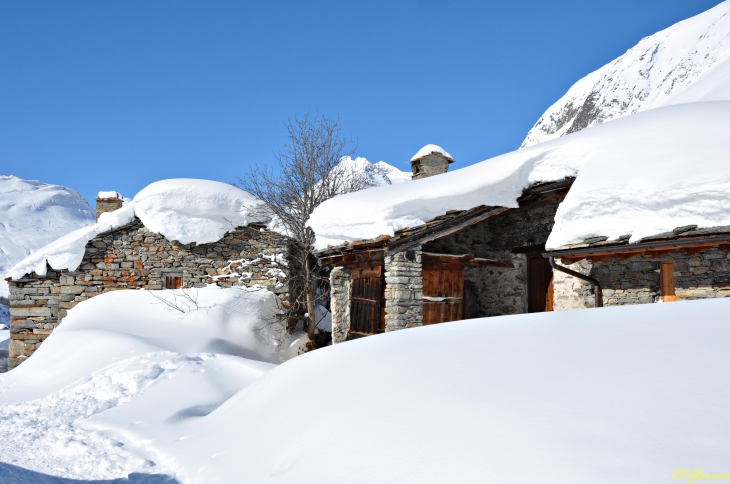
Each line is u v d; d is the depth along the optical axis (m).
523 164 9.48
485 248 11.92
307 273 14.80
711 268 7.37
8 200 113.81
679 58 103.00
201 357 10.06
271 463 3.31
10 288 14.16
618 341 3.12
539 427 2.38
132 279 14.55
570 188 8.58
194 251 14.95
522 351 3.33
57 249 14.14
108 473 4.39
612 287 8.42
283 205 16.42
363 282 10.96
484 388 2.91
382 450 2.70
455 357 3.51
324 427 3.26
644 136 8.43
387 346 4.30
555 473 2.07
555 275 9.48
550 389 2.68
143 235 14.73
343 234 10.37
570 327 3.66
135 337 11.73
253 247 15.38
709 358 2.57
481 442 2.42
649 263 8.01
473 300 12.17
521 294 11.07
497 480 2.15
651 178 7.39
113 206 17.64
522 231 11.14
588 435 2.22
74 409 7.28
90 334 11.68
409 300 9.56
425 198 9.62
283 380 4.78
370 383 3.54
